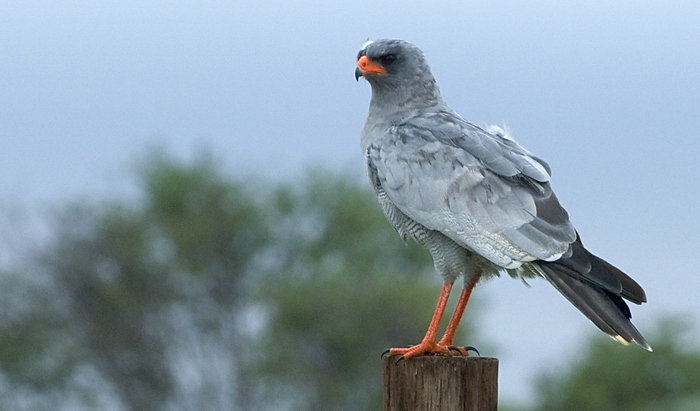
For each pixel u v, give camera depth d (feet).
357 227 80.64
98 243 83.82
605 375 60.64
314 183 81.87
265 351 75.00
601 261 25.80
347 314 72.38
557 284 25.85
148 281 83.10
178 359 82.53
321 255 80.28
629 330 24.80
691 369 60.34
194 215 82.48
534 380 62.28
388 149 28.22
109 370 82.99
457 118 28.76
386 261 79.82
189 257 82.28
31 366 82.02
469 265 27.63
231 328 82.07
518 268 27.09
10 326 82.17
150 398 82.43
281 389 75.56
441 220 27.09
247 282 82.79
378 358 72.95
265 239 81.66
